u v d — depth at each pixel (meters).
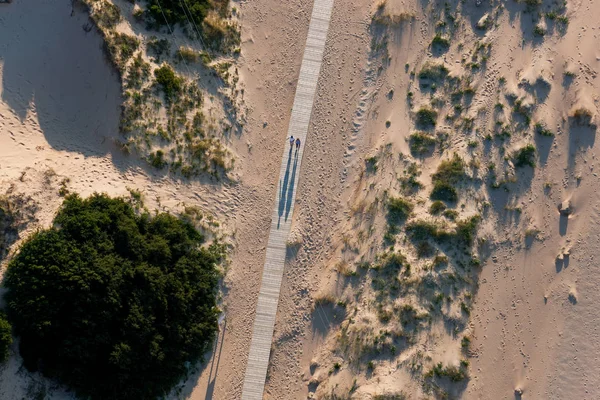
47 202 30.58
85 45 32.97
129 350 30.16
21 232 29.53
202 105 35.66
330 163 37.25
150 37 34.78
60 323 29.02
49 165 31.45
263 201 36.12
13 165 30.41
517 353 35.66
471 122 37.78
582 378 35.94
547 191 37.50
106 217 30.78
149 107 33.91
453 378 33.88
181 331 32.06
